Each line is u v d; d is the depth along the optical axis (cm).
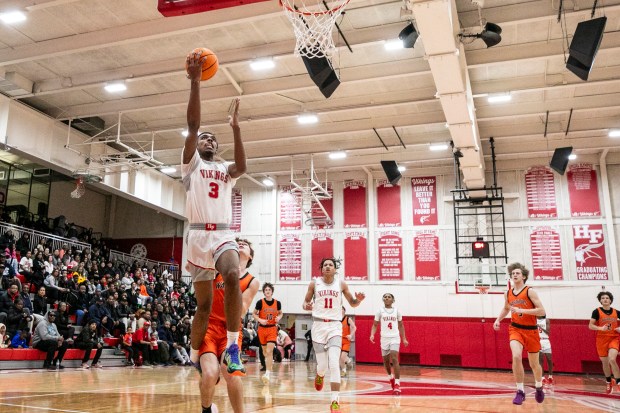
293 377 1150
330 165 1956
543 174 1845
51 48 1181
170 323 1581
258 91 1372
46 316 1205
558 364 1694
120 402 610
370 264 1945
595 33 899
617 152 1798
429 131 1692
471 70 1320
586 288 1727
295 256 2041
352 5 1047
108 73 1327
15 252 1448
